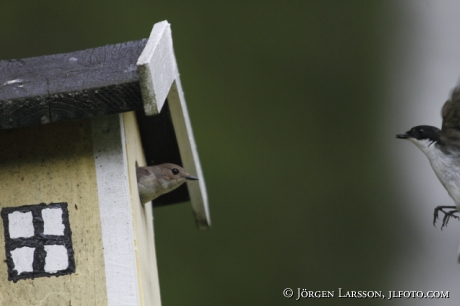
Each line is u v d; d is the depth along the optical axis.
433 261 12.10
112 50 5.49
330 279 11.88
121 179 5.35
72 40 12.53
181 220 11.91
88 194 5.35
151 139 7.23
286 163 12.55
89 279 5.29
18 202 5.37
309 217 12.27
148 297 5.92
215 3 13.24
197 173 7.40
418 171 12.77
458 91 6.68
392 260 12.24
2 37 12.45
